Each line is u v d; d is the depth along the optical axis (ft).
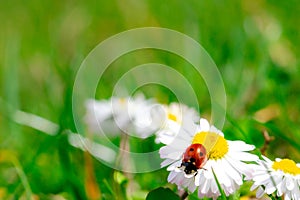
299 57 1.18
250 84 1.11
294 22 1.39
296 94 1.09
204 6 1.46
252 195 0.82
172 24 1.51
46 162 0.95
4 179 0.93
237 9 1.46
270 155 0.92
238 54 1.22
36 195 0.89
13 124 1.05
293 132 0.97
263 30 1.34
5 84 1.14
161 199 0.77
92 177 0.88
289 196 0.74
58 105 1.10
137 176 0.91
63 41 1.50
